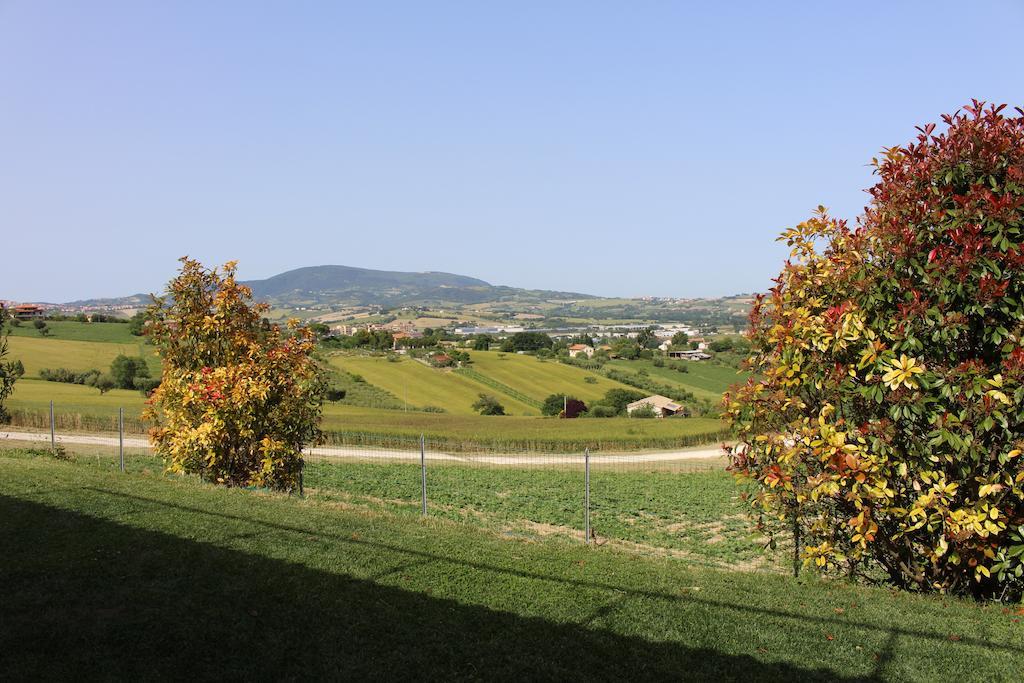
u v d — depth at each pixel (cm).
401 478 3158
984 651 795
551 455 4647
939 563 1042
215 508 1314
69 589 820
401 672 669
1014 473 936
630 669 709
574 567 1093
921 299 1004
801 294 1145
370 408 8756
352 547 1085
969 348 1002
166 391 1902
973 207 970
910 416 955
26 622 723
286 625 757
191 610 780
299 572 934
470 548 1162
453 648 727
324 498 2044
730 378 14150
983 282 927
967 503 954
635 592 970
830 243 1153
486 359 13512
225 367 1909
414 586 916
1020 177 961
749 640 809
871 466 977
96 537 1027
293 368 1908
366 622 775
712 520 2352
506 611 849
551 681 672
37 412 4441
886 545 1052
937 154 1018
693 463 4141
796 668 738
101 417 4434
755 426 1141
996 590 1032
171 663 659
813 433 1037
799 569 1198
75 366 9000
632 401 10506
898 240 1014
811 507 1102
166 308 1998
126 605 783
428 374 11556
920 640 822
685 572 1148
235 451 1834
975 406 924
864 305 1031
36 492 1331
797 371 1085
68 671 629
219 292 1995
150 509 1252
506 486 3038
